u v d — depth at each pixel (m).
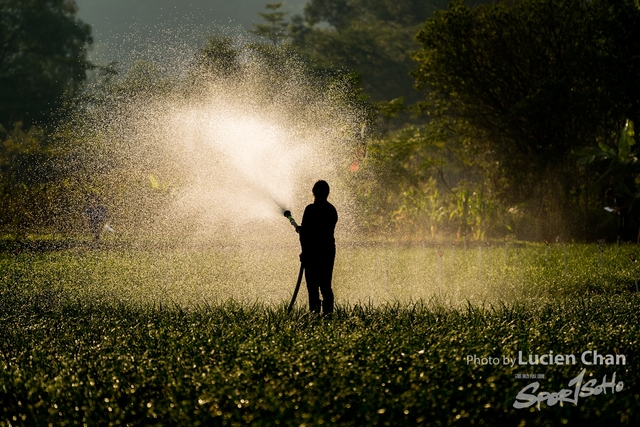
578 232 67.75
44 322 22.44
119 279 33.28
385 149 83.31
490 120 77.62
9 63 181.25
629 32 71.94
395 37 182.00
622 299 26.19
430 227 66.44
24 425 12.76
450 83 78.56
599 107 73.19
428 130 84.38
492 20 76.06
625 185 66.44
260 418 12.37
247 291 29.42
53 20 184.25
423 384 14.14
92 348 17.89
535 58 75.56
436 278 33.16
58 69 177.00
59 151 75.12
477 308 22.97
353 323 20.83
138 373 15.27
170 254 44.78
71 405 13.54
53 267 38.47
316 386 13.84
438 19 78.12
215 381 14.16
